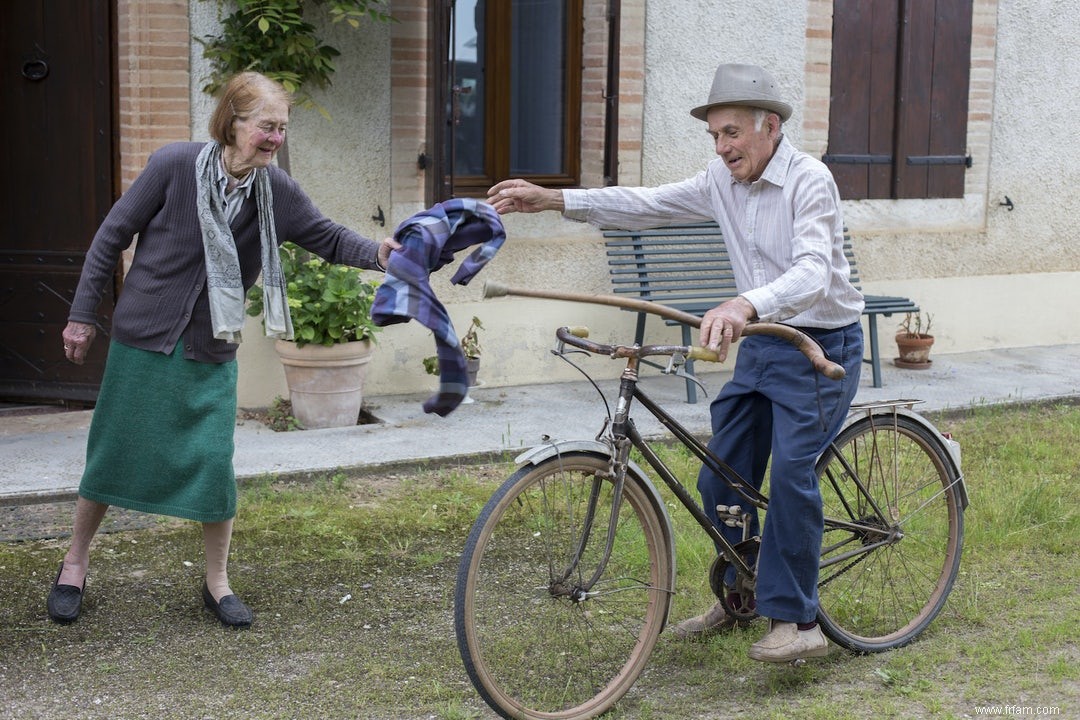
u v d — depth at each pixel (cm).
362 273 709
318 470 573
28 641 400
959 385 792
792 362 367
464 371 340
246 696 366
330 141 690
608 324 786
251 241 405
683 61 785
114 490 410
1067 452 654
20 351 684
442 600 445
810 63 827
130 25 635
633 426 357
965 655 403
